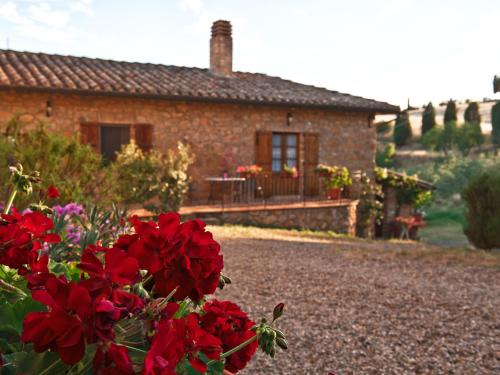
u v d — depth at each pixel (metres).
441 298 6.28
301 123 15.40
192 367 1.20
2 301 1.25
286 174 15.21
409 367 4.30
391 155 42.66
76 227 2.87
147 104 13.29
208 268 1.16
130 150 11.94
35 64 13.40
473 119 47.28
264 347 1.32
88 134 12.60
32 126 12.02
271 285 6.56
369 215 16.12
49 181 7.78
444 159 40.09
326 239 11.91
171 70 16.03
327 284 6.74
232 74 16.89
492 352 4.64
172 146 13.61
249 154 14.64
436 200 30.03
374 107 15.96
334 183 15.10
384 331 5.09
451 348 4.71
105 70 14.22
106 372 0.89
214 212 12.55
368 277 7.23
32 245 1.24
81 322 0.87
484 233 12.19
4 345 1.17
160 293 1.14
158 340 0.90
